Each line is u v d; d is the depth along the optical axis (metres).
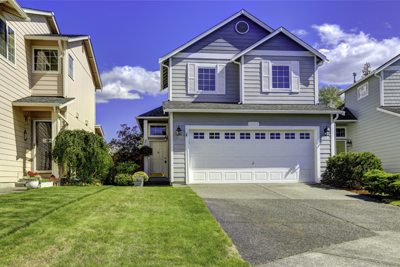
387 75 16.83
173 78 14.12
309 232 5.79
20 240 4.58
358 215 7.22
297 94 14.07
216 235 5.24
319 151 12.84
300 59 14.27
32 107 11.43
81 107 16.03
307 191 10.62
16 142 11.33
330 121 13.01
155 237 5.02
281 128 12.75
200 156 12.41
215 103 13.81
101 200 7.62
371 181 9.70
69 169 11.68
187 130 12.23
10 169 10.88
